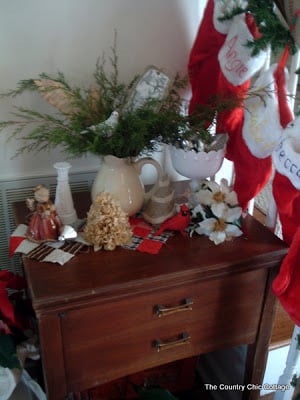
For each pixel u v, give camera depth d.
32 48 1.01
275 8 0.86
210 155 0.92
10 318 0.86
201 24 1.03
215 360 1.35
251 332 0.95
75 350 0.77
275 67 0.88
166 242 0.88
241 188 1.02
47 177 1.15
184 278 0.78
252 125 0.94
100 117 0.91
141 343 0.82
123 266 0.79
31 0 0.96
